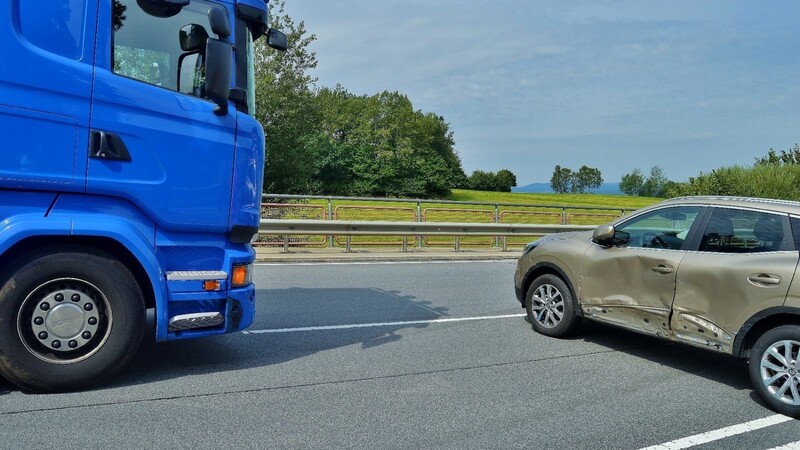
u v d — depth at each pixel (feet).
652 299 19.42
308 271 38.09
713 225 18.60
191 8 16.60
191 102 16.44
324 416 14.55
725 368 19.98
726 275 17.46
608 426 14.64
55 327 15.10
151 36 16.01
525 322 25.77
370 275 37.40
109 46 15.38
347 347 20.86
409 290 32.60
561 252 22.80
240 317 17.42
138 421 13.75
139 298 15.88
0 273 14.65
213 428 13.56
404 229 48.44
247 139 17.39
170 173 16.15
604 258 21.18
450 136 296.10
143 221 16.08
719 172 95.20
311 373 17.81
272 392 16.07
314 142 106.42
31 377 14.82
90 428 13.25
